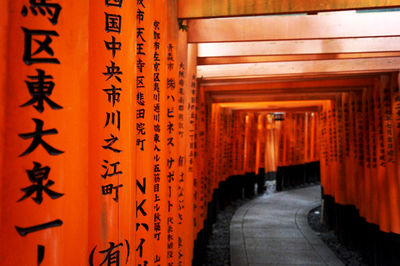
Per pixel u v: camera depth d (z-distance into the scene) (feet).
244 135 42.45
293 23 11.07
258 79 20.20
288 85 21.39
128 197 4.24
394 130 16.61
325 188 30.01
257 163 51.19
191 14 9.03
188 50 12.46
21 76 3.11
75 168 3.34
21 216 3.09
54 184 3.20
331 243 25.44
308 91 22.48
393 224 16.88
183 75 10.41
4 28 3.04
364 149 20.76
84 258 3.44
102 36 4.03
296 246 24.52
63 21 3.25
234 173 41.81
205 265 21.12
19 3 3.10
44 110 3.17
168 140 8.80
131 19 4.33
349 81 20.13
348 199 23.91
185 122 10.90
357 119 22.06
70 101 3.30
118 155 4.11
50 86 3.18
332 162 27.40
